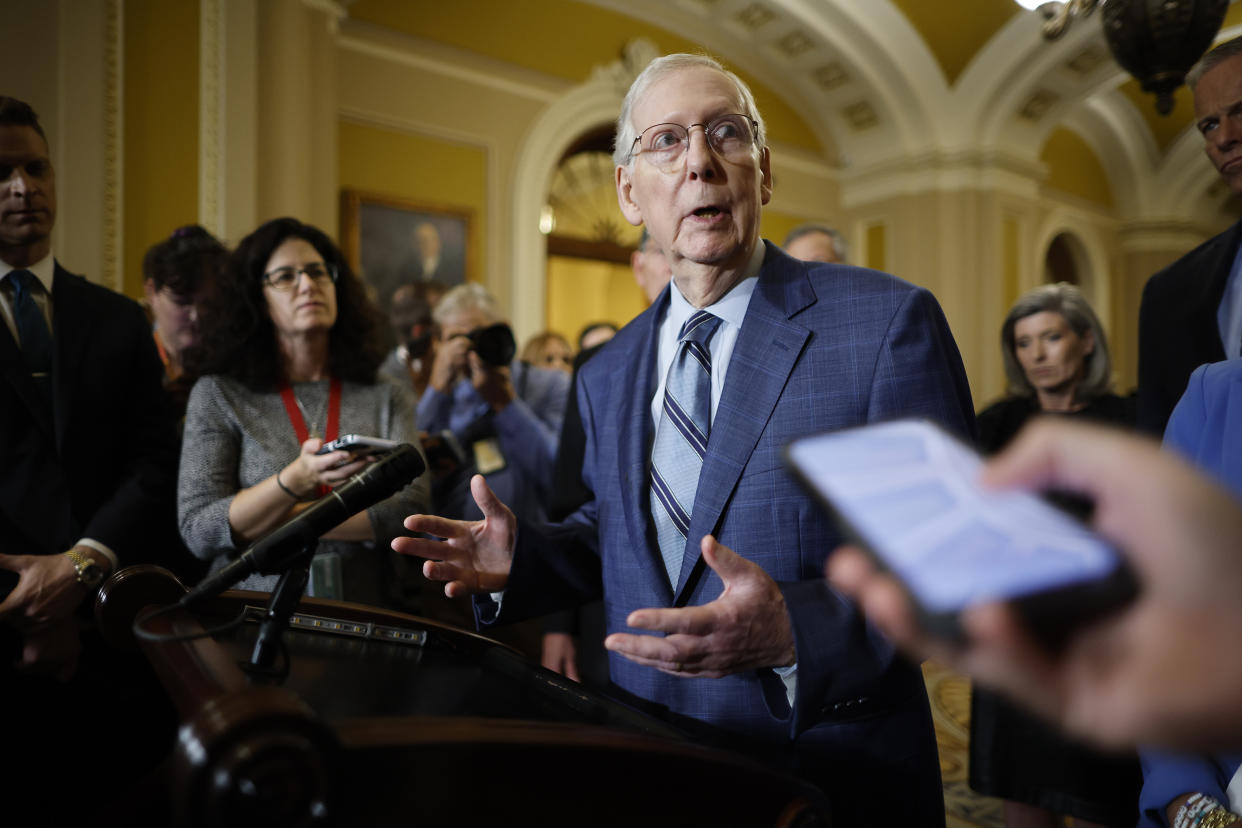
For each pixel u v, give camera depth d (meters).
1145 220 12.27
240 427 1.86
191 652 0.82
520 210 6.83
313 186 5.25
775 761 1.07
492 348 2.46
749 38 8.38
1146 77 2.51
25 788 1.45
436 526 1.19
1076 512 0.26
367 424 1.94
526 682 0.96
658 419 1.30
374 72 6.11
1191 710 0.21
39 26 3.88
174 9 4.46
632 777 0.65
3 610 1.59
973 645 0.22
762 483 1.12
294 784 0.53
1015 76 8.56
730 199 1.20
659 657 0.85
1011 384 2.39
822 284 1.23
